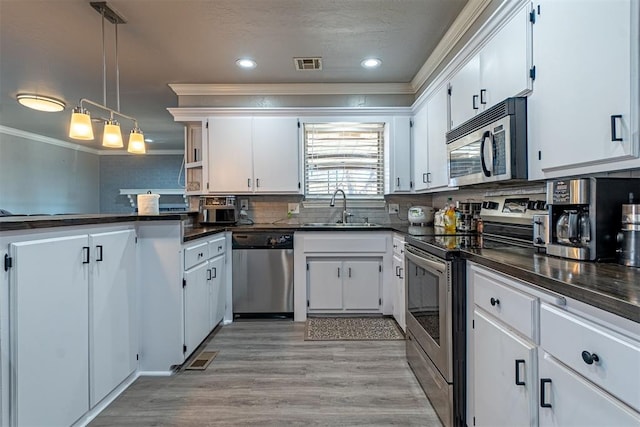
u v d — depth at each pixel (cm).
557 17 142
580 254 131
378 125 392
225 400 195
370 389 207
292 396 199
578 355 90
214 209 364
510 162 166
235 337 291
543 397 104
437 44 287
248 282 336
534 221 162
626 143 111
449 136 251
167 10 235
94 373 176
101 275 181
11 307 129
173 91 393
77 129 230
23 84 374
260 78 359
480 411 149
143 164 770
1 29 260
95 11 236
